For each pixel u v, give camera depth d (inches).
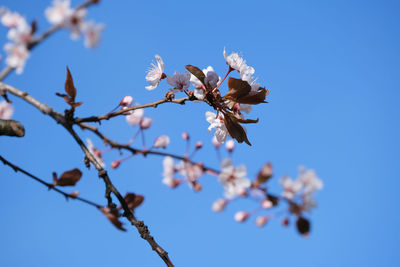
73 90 25.3
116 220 24.9
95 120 25.6
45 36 25.0
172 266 24.5
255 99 25.7
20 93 25.8
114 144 26.4
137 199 25.2
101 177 25.2
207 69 26.7
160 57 26.6
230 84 25.5
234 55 26.7
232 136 26.0
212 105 25.7
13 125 25.5
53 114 25.6
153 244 24.6
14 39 24.9
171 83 26.0
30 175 25.4
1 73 25.4
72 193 25.2
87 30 24.8
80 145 25.5
